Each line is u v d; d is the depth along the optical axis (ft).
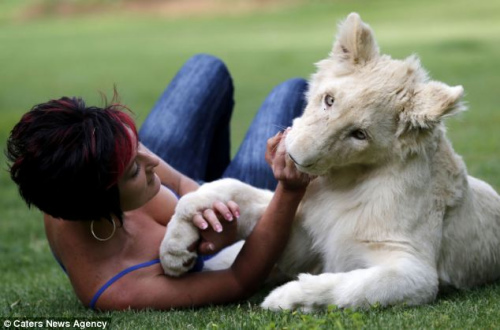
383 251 19.84
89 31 203.21
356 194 20.35
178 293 20.24
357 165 20.21
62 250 20.59
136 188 19.06
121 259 20.45
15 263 33.24
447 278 22.24
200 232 19.71
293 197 19.95
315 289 18.56
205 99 28.78
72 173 17.81
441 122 19.71
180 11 242.37
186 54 142.41
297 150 18.67
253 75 110.83
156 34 187.93
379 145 19.31
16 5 254.88
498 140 55.11
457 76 96.32
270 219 20.22
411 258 19.63
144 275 20.34
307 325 16.66
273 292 19.29
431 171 20.93
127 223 20.72
